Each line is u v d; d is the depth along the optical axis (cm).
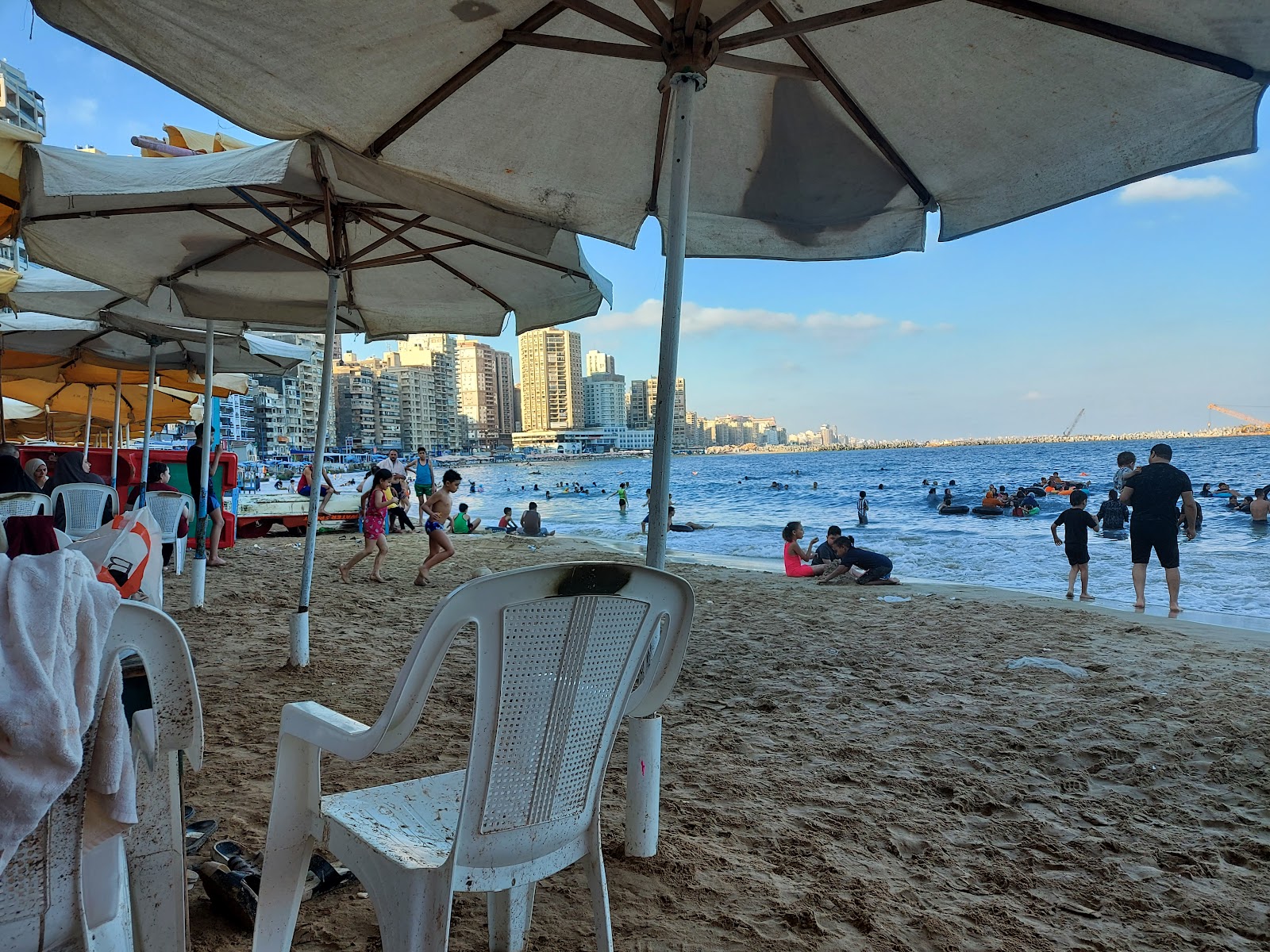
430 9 303
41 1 248
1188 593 1079
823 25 297
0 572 140
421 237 571
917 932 249
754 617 841
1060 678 582
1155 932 256
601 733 194
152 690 163
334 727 179
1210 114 314
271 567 1105
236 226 495
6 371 1046
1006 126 360
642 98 381
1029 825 336
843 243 441
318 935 233
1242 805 361
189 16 276
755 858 296
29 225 471
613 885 271
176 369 1072
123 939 154
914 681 574
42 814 133
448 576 1088
